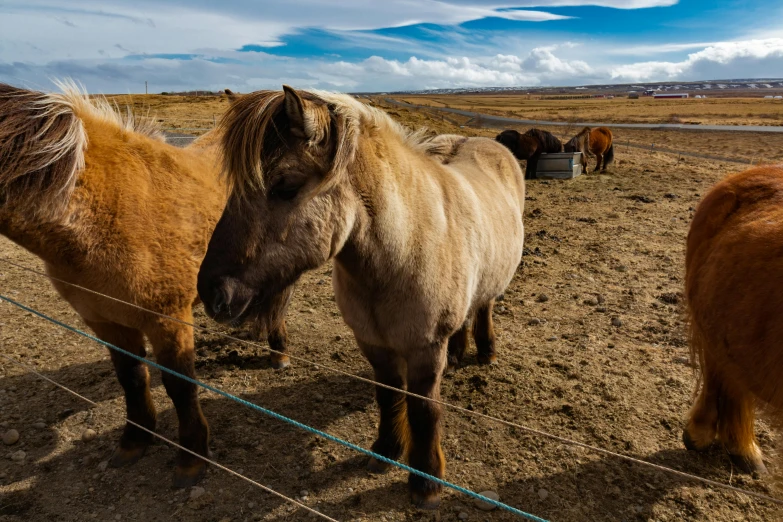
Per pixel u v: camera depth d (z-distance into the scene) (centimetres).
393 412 294
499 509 276
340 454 320
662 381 385
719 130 3086
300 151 191
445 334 254
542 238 746
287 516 274
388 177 231
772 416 202
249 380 403
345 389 391
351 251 231
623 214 885
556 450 319
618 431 332
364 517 271
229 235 197
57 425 345
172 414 362
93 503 282
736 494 281
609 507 276
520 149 1255
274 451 323
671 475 295
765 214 230
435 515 272
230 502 283
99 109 287
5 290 550
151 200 268
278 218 198
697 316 258
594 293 548
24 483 295
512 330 473
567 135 2519
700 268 257
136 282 257
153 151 286
